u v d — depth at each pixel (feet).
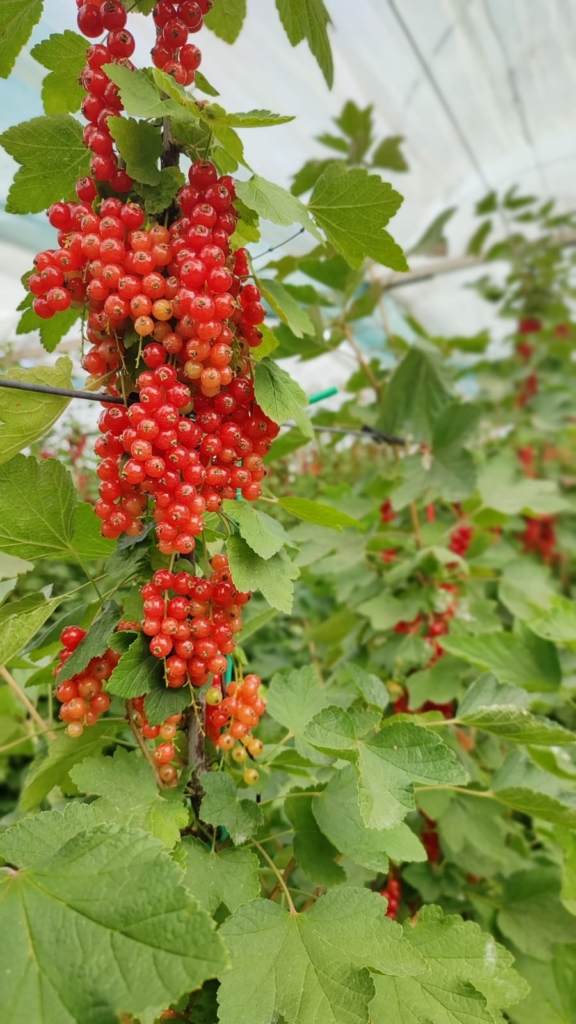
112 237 0.63
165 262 0.65
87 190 0.67
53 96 0.81
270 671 2.08
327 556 1.73
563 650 1.56
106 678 0.72
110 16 0.66
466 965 0.71
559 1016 1.05
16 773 1.80
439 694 1.35
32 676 0.81
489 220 2.90
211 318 0.63
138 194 0.68
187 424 0.64
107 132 0.65
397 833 0.77
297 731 0.83
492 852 1.22
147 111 0.59
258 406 0.75
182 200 0.67
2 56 0.77
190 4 0.68
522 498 1.87
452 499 1.58
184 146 0.70
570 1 2.09
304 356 1.71
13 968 0.45
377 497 1.91
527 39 2.25
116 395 0.72
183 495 0.64
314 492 2.34
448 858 1.28
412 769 0.69
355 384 2.00
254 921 0.62
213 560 0.75
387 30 1.97
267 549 0.67
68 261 0.64
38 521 0.73
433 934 0.74
